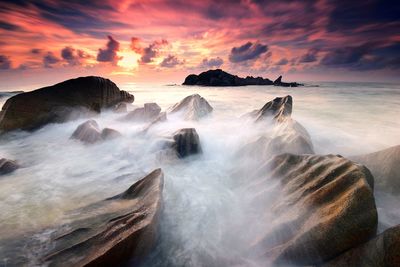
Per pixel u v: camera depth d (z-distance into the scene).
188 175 8.16
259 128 11.94
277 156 7.02
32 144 11.52
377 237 3.97
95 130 11.38
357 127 15.12
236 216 5.80
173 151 9.41
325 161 5.93
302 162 6.34
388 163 6.61
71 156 10.05
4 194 6.81
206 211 6.05
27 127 13.00
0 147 11.20
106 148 10.62
